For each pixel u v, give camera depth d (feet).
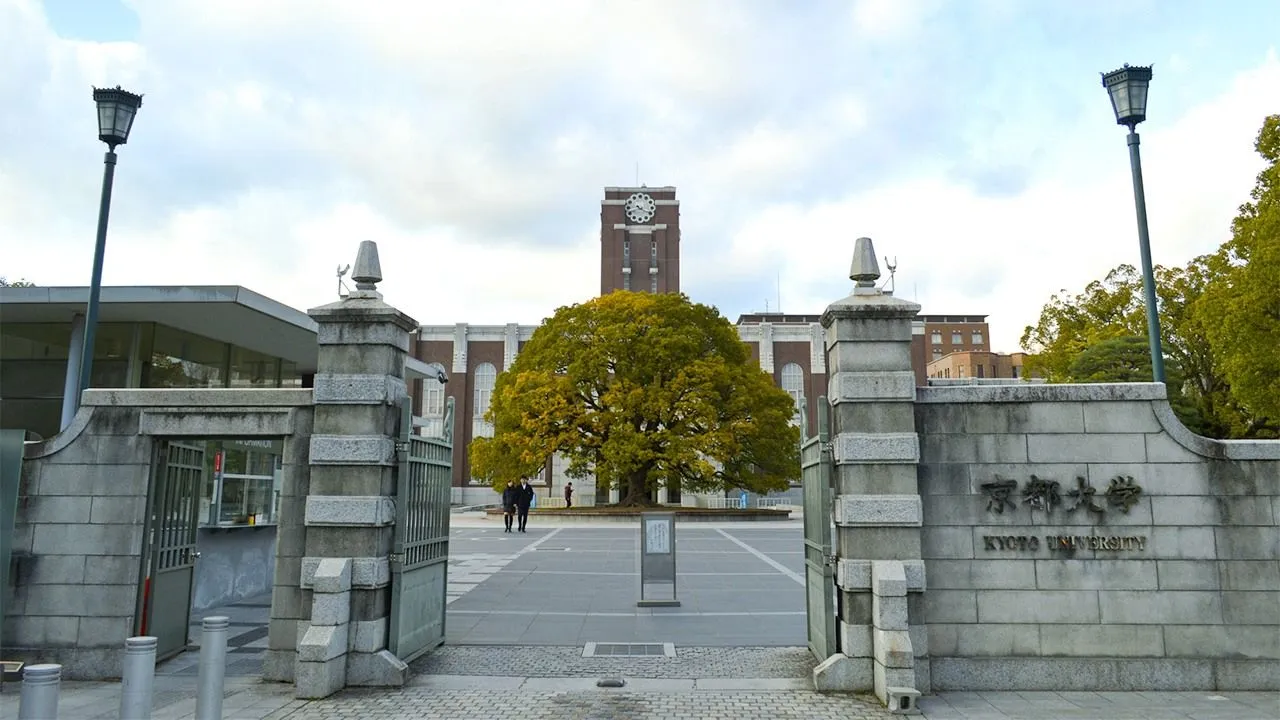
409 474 28.27
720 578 51.57
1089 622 25.38
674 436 116.67
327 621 25.04
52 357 49.24
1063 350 122.21
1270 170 74.28
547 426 118.83
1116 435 26.07
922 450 26.20
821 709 23.21
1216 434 104.94
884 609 24.23
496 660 29.32
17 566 27.43
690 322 128.88
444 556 32.35
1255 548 25.46
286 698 24.43
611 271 235.81
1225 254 85.76
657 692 25.00
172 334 50.01
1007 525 25.80
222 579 43.27
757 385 124.67
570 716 22.52
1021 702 23.86
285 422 27.55
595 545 75.15
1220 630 25.25
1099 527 25.72
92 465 28.02
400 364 28.07
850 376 25.88
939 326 368.68
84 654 26.99
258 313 45.16
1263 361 72.74
